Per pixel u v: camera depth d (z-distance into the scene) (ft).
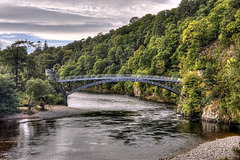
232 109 125.90
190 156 77.30
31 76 221.05
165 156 78.54
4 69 188.03
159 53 323.78
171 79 238.07
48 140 97.86
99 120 146.41
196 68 193.98
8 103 142.51
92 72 514.27
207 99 137.69
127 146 89.76
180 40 318.45
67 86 241.55
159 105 233.14
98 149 86.07
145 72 329.11
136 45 517.14
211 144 90.63
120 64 488.85
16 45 201.67
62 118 153.58
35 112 168.96
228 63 140.46
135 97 330.95
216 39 206.80
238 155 75.00
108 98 310.24
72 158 76.79
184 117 159.02
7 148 86.74
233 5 182.80
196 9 416.05
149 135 107.04
